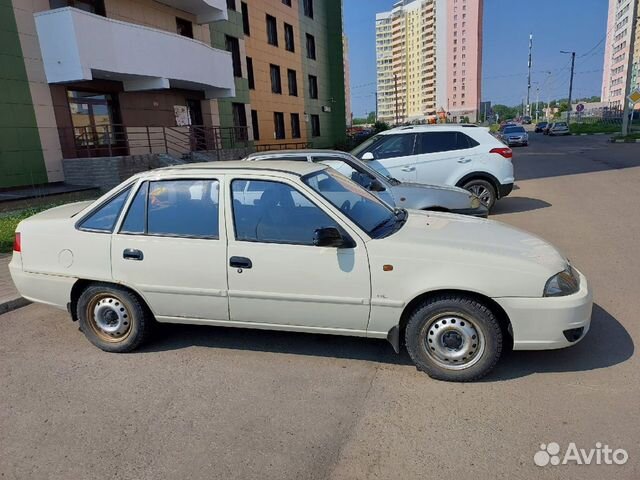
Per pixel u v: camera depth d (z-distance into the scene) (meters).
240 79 24.20
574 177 13.90
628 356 3.54
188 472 2.55
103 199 4.02
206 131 20.69
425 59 98.62
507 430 2.79
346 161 7.10
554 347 3.22
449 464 2.53
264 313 3.64
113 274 3.87
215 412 3.10
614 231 7.30
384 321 3.40
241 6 25.14
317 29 34.75
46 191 12.24
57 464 2.65
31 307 5.23
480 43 91.06
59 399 3.33
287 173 3.67
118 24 13.79
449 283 3.20
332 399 3.20
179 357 3.91
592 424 2.80
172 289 3.76
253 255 3.55
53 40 12.66
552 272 3.22
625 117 32.00
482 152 8.68
